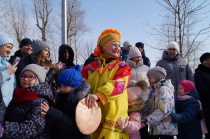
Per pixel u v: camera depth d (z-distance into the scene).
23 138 2.02
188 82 3.69
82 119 2.22
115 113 2.53
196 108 3.54
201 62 4.66
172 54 4.73
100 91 2.41
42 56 3.55
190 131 3.73
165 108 3.04
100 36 2.85
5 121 2.08
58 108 2.35
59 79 2.38
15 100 2.22
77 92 2.30
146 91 3.25
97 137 2.58
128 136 2.73
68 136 2.28
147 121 3.02
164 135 3.18
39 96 2.22
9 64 3.54
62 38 6.72
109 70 2.64
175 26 6.81
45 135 2.21
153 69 3.30
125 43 5.80
